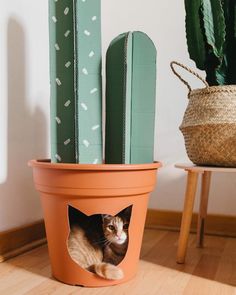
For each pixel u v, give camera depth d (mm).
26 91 896
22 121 883
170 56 1146
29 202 921
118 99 715
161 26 1155
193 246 960
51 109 702
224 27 752
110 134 743
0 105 806
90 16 688
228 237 1071
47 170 645
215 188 1109
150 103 722
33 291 634
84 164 621
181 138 1140
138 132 713
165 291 643
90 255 658
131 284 674
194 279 704
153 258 840
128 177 640
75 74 669
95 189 624
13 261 797
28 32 900
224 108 725
